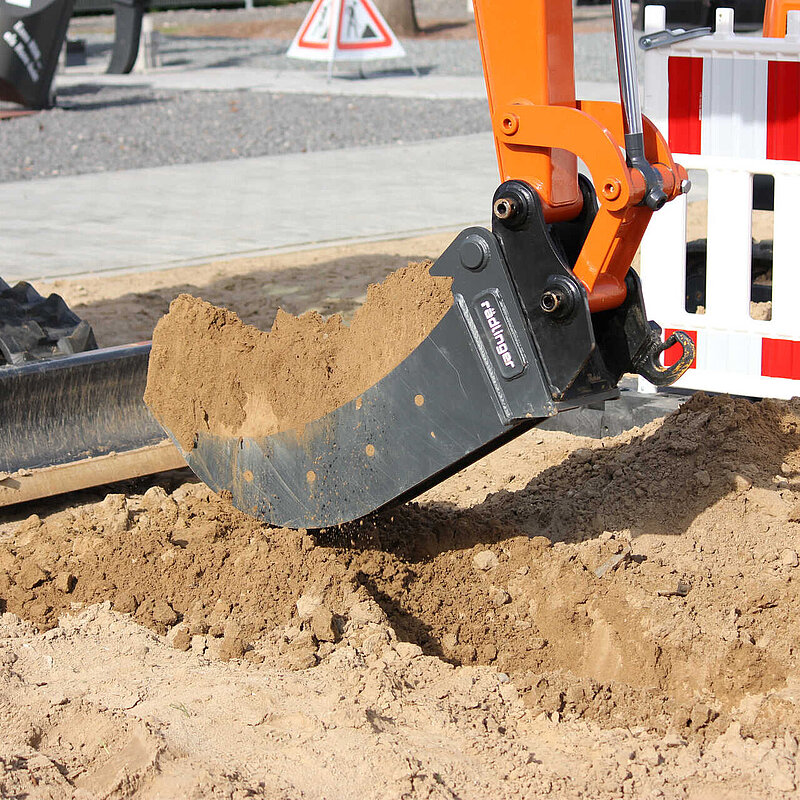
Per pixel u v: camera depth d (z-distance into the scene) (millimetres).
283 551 3861
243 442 3830
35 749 2918
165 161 13547
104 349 4945
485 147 13938
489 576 3902
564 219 3309
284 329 3715
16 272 8422
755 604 3668
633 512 4238
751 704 3230
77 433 4863
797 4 5656
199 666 3416
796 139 4742
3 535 4484
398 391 3418
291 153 13977
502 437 3494
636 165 3102
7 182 12312
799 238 4836
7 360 5008
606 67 19500
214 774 2773
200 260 8750
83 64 23703
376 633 3502
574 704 3285
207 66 23562
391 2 28344
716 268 5047
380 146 14273
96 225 10062
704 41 4844
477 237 3211
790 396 4992
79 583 3914
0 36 16000
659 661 3463
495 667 3576
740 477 4270
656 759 2988
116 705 3152
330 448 3609
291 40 28297
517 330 3191
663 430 4633
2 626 3709
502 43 3219
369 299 3520
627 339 3357
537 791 2814
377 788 2768
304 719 3047
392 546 4020
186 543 4074
